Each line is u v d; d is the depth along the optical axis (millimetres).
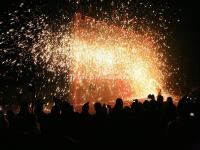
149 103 7551
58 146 6156
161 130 6801
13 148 6109
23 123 6688
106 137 6625
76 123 6715
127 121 6773
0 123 6418
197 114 6816
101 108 6832
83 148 6512
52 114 6602
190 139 5961
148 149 6609
